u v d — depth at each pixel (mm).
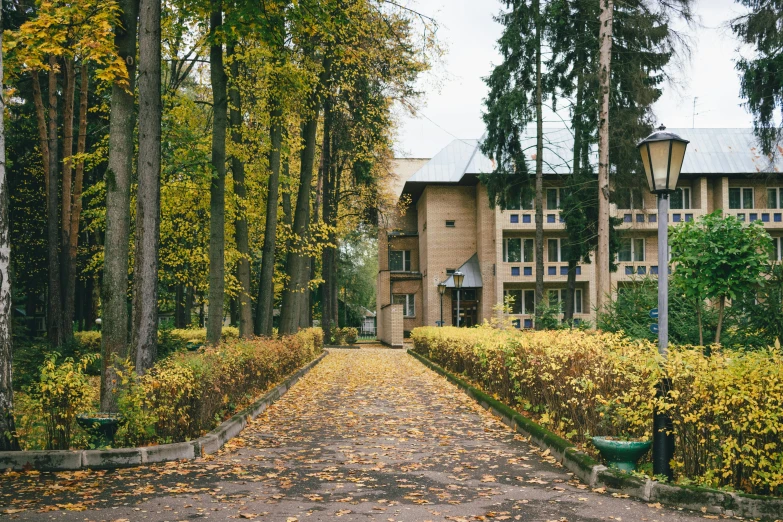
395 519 5898
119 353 10258
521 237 42062
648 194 40438
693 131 43719
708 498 6133
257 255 34594
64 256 21812
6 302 8469
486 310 42312
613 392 7887
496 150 27094
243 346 13445
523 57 25641
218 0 13375
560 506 6309
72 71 21594
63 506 6254
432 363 24109
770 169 20391
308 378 20344
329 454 8914
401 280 48156
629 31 21672
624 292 16281
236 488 7035
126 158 10555
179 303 35469
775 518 5871
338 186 38688
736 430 6129
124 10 10930
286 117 18719
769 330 12430
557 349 9820
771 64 18531
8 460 7871
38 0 10875
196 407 9352
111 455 8094
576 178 26094
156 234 10609
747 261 12141
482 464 8273
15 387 15773
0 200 8484
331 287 46469
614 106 23016
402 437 10227
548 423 10070
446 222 44969
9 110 26484
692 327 14086
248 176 19984
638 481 6645
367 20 18484
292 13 13250
